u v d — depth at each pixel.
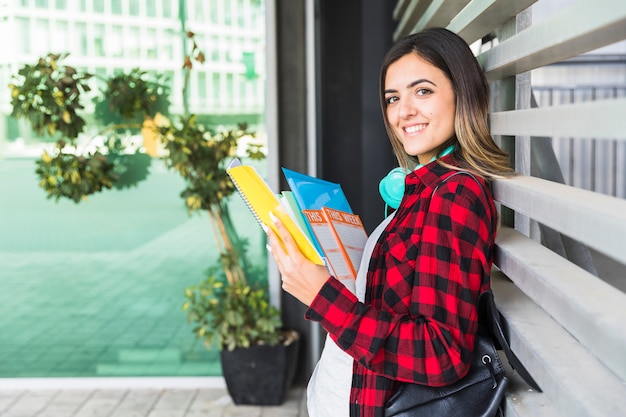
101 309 4.15
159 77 4.02
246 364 3.79
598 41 0.91
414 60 1.44
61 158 3.87
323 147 3.75
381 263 1.40
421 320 1.26
